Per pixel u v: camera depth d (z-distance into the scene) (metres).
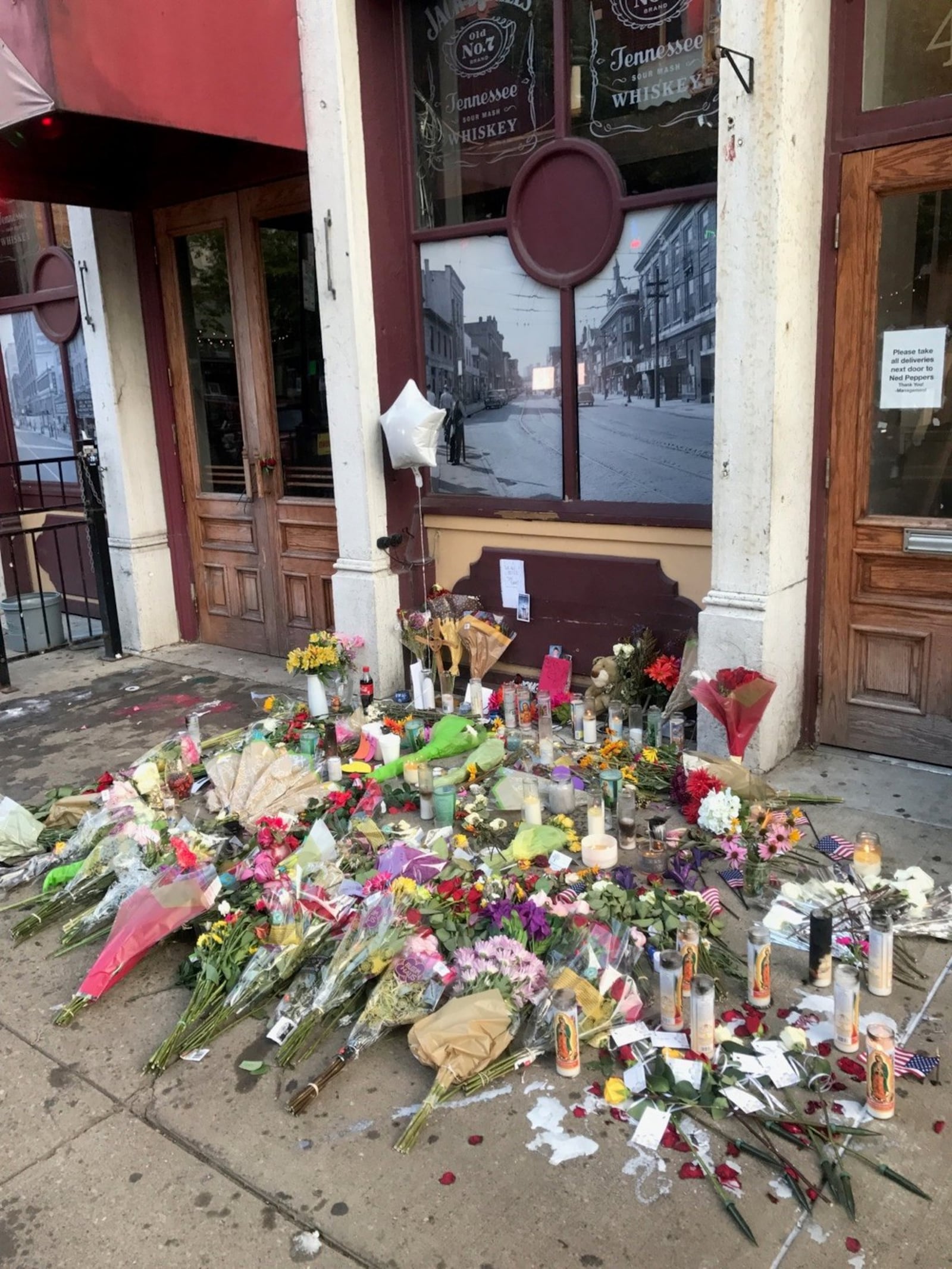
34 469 7.93
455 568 5.41
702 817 3.41
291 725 4.77
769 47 3.39
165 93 4.23
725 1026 2.53
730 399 3.78
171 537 6.76
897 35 3.55
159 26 4.17
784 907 3.08
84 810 3.93
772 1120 2.24
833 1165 2.11
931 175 3.55
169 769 4.33
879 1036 2.21
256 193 5.67
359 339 4.95
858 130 3.68
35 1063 2.63
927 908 3.04
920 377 3.75
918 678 3.98
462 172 4.95
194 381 6.38
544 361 4.88
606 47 4.33
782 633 4.00
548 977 2.62
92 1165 2.26
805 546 4.08
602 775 3.75
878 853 3.21
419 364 5.31
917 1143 2.17
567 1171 2.16
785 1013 2.62
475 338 5.08
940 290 3.65
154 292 6.33
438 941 2.74
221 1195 2.15
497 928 2.79
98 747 4.94
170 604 6.86
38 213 7.13
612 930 2.81
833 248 3.81
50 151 5.46
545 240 4.70
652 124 4.29
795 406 3.81
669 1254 1.94
